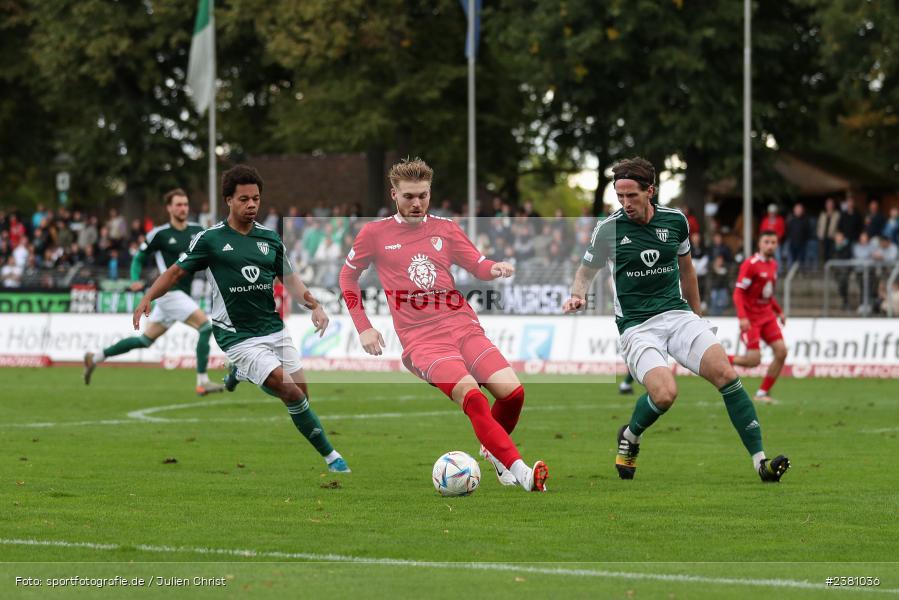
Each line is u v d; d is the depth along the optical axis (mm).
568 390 56781
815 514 22828
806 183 122188
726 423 41469
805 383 60219
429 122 109312
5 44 128500
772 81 100812
